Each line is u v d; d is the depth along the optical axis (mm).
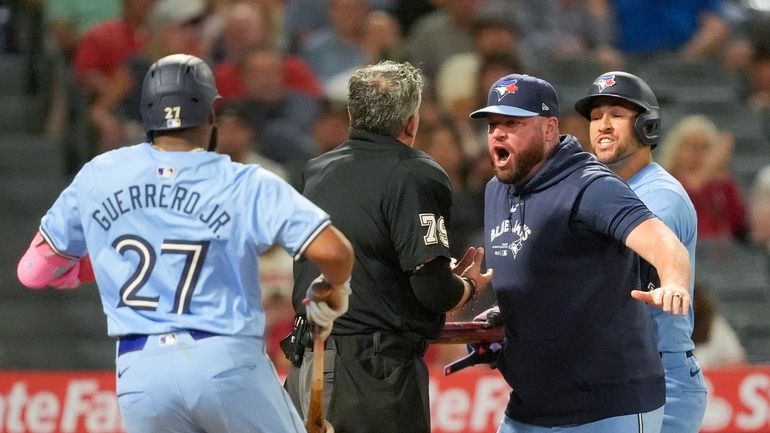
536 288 17000
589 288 16781
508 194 17516
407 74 17531
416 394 17156
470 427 26641
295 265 17578
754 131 43281
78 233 15789
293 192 15039
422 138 35375
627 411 16859
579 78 42531
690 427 18547
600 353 16828
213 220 14953
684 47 46094
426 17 41969
